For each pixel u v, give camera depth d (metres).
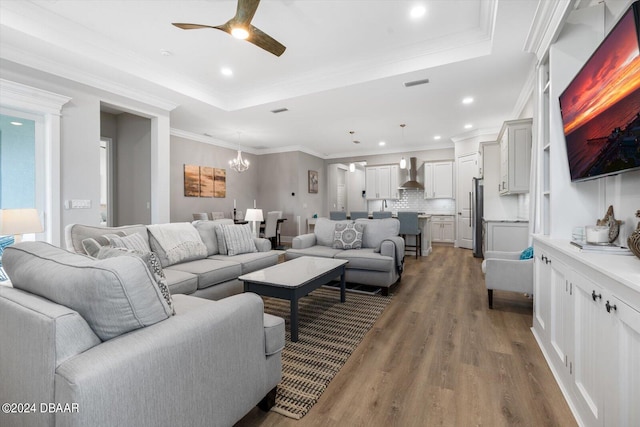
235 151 7.67
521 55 3.02
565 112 1.94
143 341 0.95
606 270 1.14
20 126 3.09
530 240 3.03
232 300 1.34
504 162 4.39
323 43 3.23
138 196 4.89
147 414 0.93
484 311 2.88
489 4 2.59
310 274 2.60
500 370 1.86
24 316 0.94
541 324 2.15
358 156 8.73
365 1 2.57
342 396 1.62
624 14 1.26
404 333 2.41
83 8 2.68
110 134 5.13
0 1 2.50
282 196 8.09
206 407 1.13
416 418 1.45
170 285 2.34
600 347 1.22
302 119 5.33
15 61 2.93
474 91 4.00
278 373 1.54
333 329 2.49
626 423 1.02
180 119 5.31
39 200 3.19
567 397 1.56
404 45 3.29
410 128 6.01
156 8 2.68
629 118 1.28
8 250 1.31
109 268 0.97
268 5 2.61
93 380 0.80
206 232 3.48
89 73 3.43
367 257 3.42
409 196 8.38
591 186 2.05
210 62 3.65
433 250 6.61
